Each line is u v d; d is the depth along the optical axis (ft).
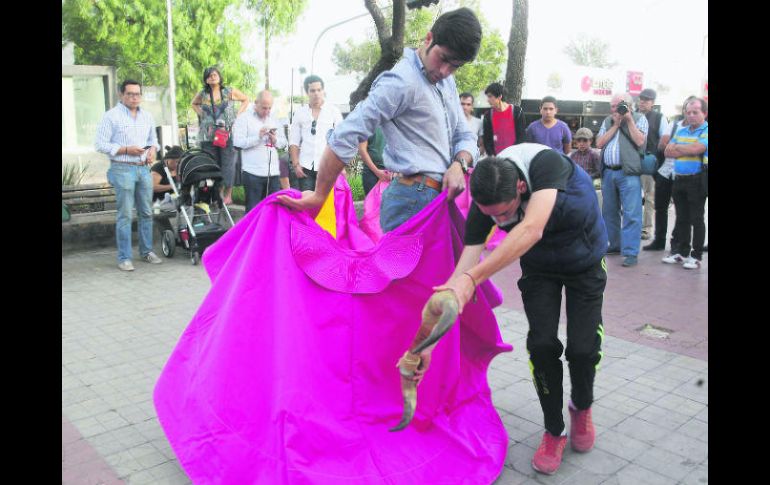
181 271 23.31
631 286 21.67
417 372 8.71
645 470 10.37
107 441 11.18
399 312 10.37
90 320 17.65
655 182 27.35
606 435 11.51
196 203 25.00
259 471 9.11
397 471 9.58
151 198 24.36
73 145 37.86
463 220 10.58
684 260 24.70
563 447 10.49
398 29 34.19
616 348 15.83
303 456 9.09
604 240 10.06
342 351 10.07
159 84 79.41
